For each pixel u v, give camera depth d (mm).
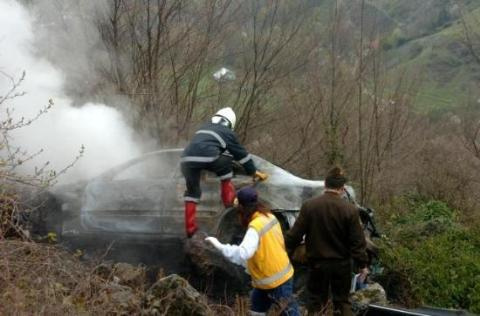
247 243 4555
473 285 7012
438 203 10750
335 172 5215
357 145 10531
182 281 4801
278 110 10461
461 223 10617
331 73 10531
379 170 10617
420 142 13227
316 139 10477
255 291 4863
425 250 7523
